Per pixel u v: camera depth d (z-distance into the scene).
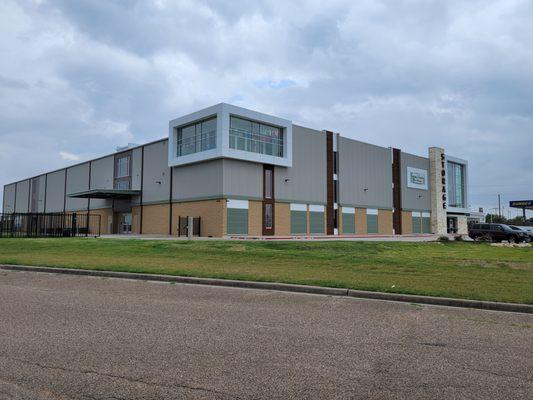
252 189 37.00
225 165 35.22
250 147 37.12
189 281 12.20
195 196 37.31
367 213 48.12
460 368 5.37
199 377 4.95
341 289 10.60
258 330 7.06
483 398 4.48
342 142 46.00
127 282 12.22
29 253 19.50
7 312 8.18
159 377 4.93
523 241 36.75
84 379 4.86
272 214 38.41
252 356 5.71
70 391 4.54
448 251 24.67
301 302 9.56
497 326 7.62
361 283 11.20
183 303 9.26
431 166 57.94
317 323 7.62
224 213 34.84
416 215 54.97
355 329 7.25
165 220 40.56
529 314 8.68
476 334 7.04
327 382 4.85
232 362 5.46
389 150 51.97
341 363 5.49
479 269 14.28
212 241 24.27
